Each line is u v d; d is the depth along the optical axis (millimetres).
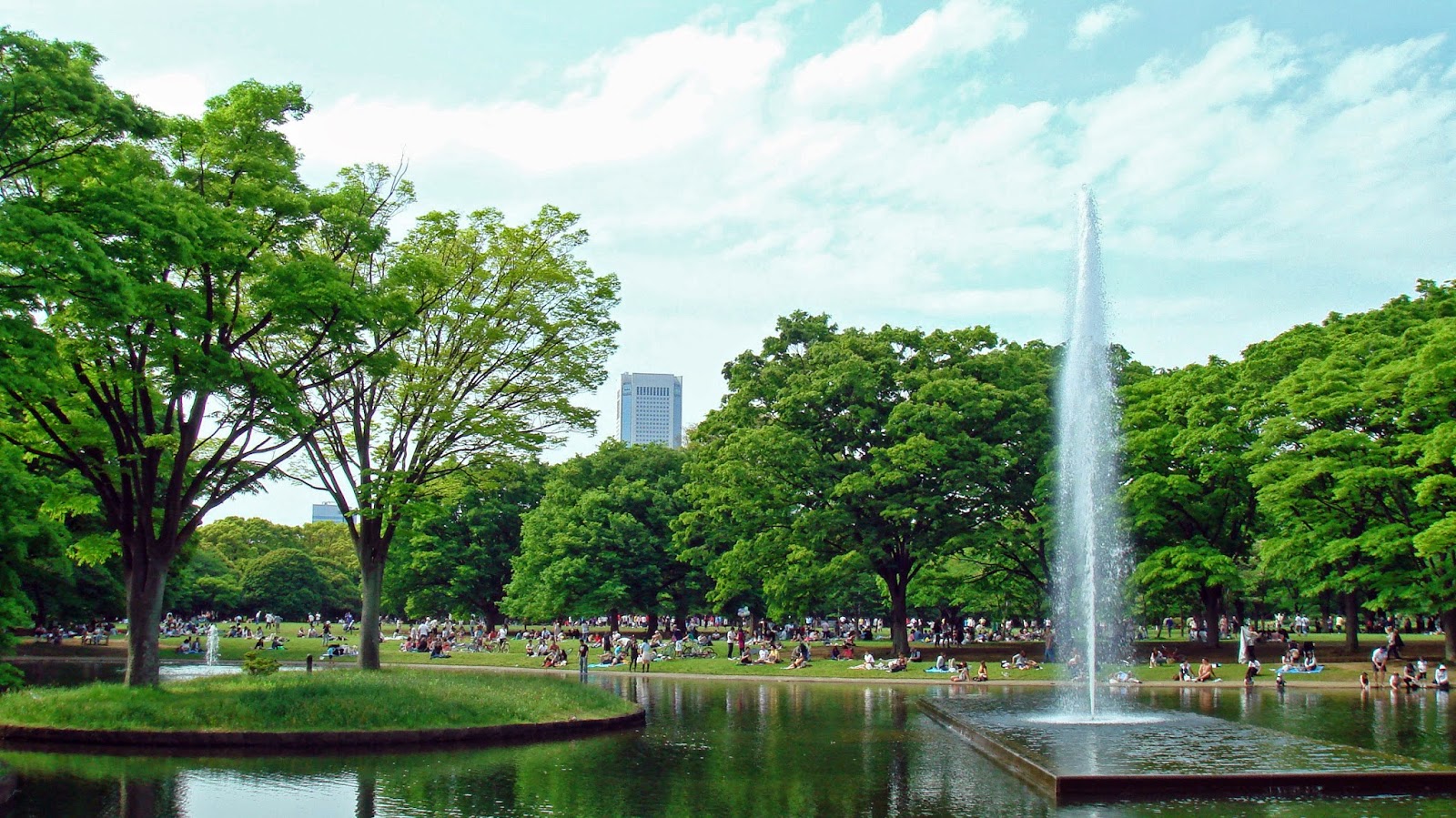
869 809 17391
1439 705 34406
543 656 62656
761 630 83500
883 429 57594
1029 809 17359
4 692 27375
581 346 40156
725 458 59531
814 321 65438
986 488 57406
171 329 24766
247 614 124750
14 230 18094
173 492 28719
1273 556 49156
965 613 99062
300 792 18562
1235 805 17625
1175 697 37812
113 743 23547
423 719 25359
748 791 19109
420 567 84000
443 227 36938
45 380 21953
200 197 24609
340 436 37875
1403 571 45969
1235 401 53812
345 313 27141
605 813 16906
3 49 19703
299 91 28531
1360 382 46688
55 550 48000
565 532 78875
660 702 38312
